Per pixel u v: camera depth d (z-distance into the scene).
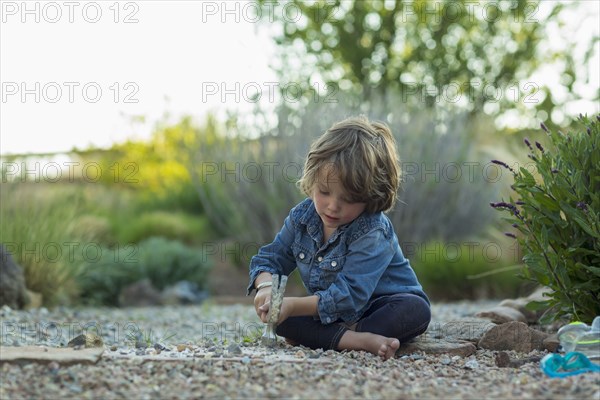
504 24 11.88
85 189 12.20
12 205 6.84
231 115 9.01
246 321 5.16
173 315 5.61
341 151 2.73
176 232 11.40
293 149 8.73
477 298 7.41
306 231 2.99
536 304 3.10
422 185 8.70
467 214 8.96
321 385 2.10
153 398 1.96
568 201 2.86
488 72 11.74
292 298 2.77
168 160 14.08
